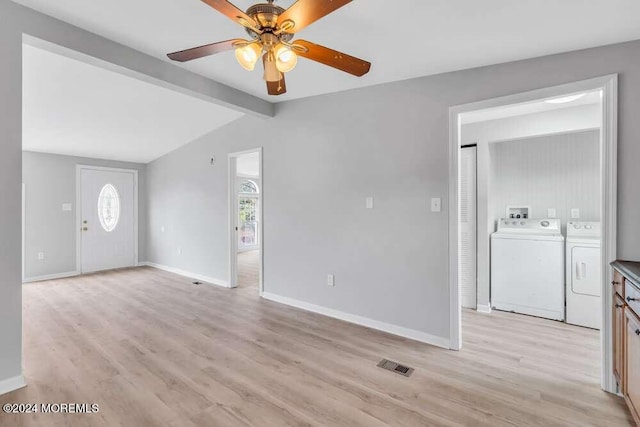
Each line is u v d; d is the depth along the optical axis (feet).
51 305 12.51
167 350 8.58
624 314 5.84
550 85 7.34
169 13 6.75
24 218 16.74
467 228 12.29
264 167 13.58
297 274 12.34
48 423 5.67
